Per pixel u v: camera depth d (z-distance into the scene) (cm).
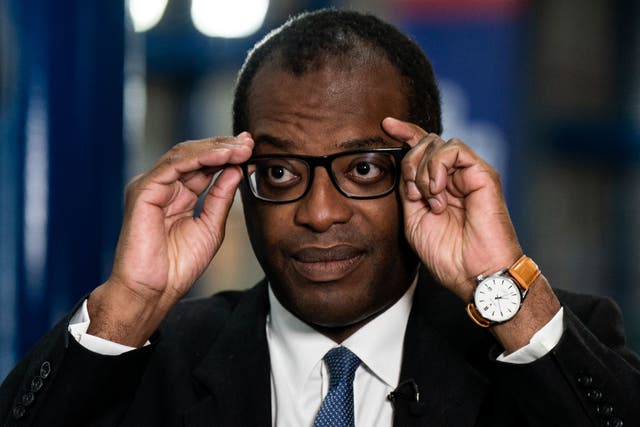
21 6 316
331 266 172
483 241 166
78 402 169
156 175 175
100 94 334
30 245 320
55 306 323
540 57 671
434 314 190
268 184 175
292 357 185
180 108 660
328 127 169
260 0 634
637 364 176
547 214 692
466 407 174
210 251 181
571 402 159
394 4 582
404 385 176
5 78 314
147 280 174
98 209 333
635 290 705
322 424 174
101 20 333
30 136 319
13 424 170
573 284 705
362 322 181
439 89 198
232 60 646
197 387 189
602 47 703
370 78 172
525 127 629
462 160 166
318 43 173
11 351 317
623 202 707
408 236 173
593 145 698
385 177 173
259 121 175
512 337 163
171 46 647
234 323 196
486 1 571
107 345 170
